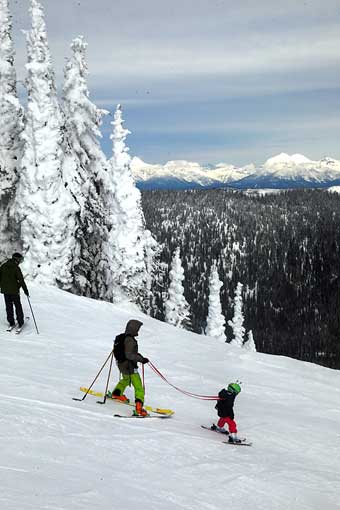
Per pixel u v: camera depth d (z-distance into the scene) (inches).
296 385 703.1
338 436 468.8
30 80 1208.2
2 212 1334.9
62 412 356.8
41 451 276.1
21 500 208.4
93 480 251.6
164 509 237.3
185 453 332.8
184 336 894.4
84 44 1371.8
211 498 268.8
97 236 1355.8
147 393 519.8
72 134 1366.9
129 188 1270.9
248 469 327.6
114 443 317.4
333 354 7076.8
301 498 297.3
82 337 728.3
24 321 751.1
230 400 397.1
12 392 396.8
